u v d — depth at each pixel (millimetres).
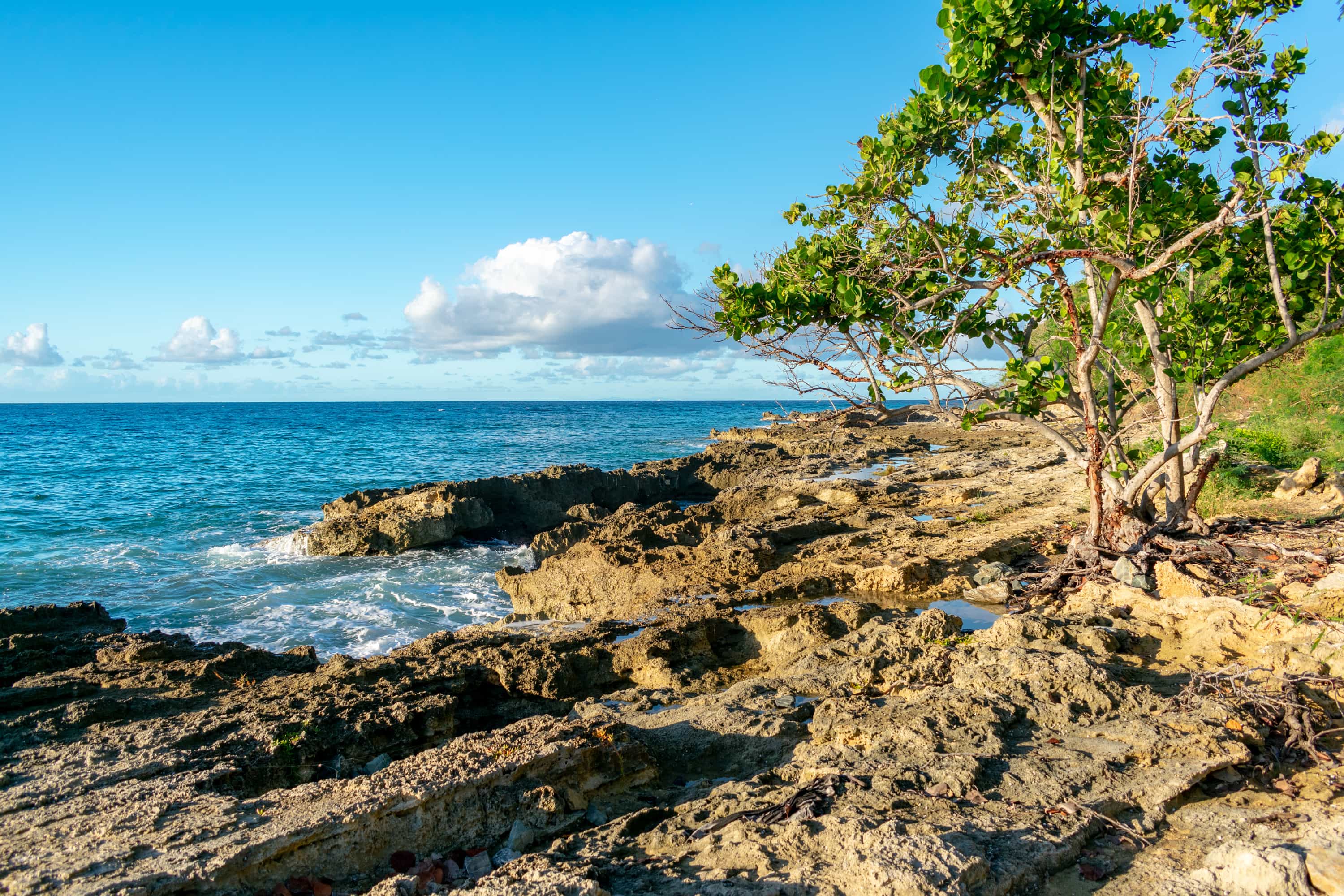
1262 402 19266
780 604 10492
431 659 8469
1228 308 9672
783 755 5840
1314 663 6297
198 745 5824
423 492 19734
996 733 5445
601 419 93875
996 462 24094
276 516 23328
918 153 10125
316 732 6098
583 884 3617
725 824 4504
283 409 173250
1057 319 11164
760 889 3629
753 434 44812
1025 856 3861
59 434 64438
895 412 9570
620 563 12570
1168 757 4992
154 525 21938
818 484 20422
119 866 3654
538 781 4863
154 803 4441
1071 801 4438
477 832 4508
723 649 9281
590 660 8609
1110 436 10352
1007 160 10648
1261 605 7617
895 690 6727
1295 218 9023
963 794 4617
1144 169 9109
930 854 3676
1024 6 8352
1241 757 4875
